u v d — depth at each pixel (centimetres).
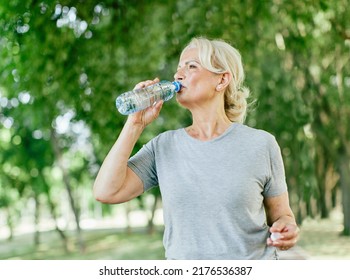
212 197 260
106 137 1037
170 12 918
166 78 1102
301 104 1550
